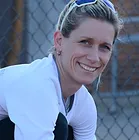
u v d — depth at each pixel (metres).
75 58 3.66
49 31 9.16
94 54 3.62
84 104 4.09
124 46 10.27
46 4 9.40
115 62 10.12
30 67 3.77
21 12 9.24
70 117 4.06
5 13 9.13
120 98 10.52
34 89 3.62
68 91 3.85
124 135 8.41
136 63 10.66
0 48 9.07
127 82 10.45
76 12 3.64
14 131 3.72
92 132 4.30
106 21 3.62
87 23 3.60
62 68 3.75
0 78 3.76
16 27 9.16
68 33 3.67
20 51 9.10
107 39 3.63
